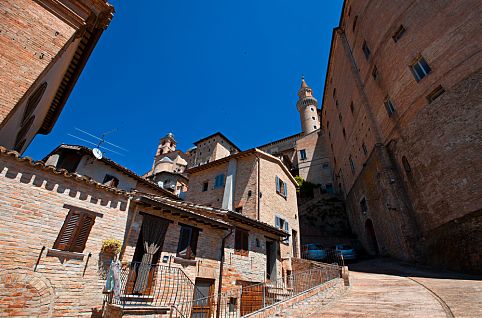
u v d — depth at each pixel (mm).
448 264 12648
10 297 6082
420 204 15969
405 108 17750
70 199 7832
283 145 54250
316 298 8164
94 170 18016
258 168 19688
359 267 16734
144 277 9023
